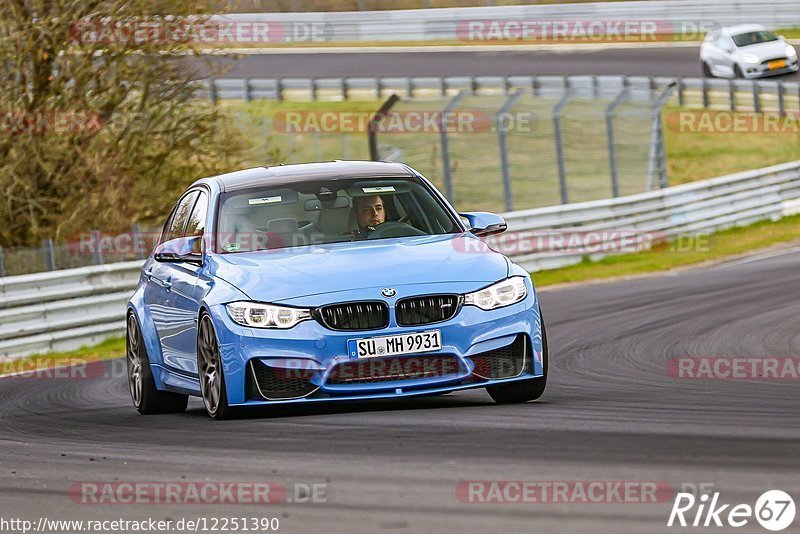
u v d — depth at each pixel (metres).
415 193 27.58
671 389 26.98
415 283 23.48
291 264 24.52
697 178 113.75
